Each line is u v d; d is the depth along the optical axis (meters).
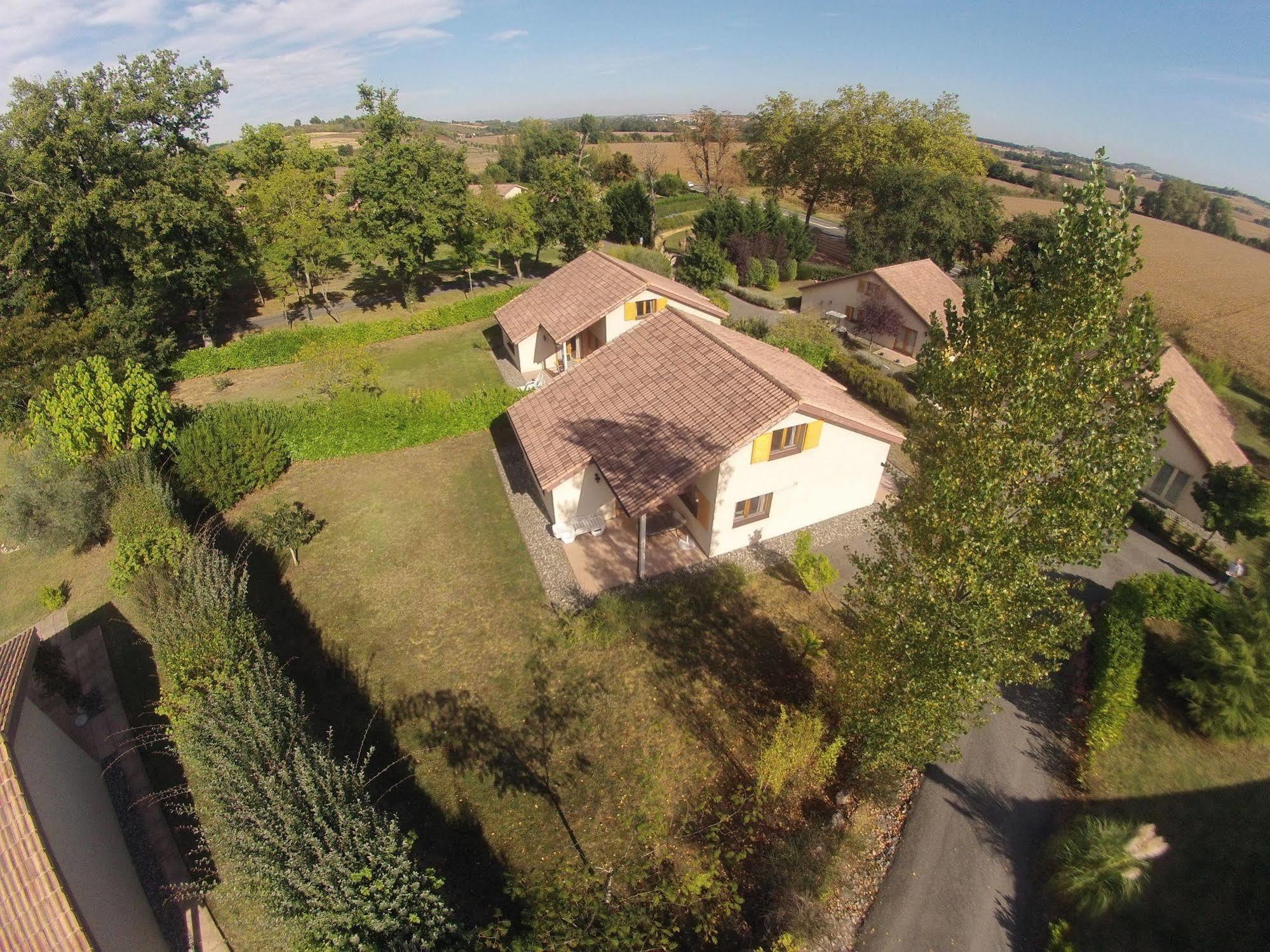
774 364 23.36
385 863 10.04
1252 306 49.47
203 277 37.62
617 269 34.97
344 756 14.95
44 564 22.27
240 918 12.10
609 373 24.31
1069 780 14.49
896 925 11.80
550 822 13.75
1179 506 23.88
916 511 11.08
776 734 13.38
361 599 20.11
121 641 18.69
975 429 9.95
